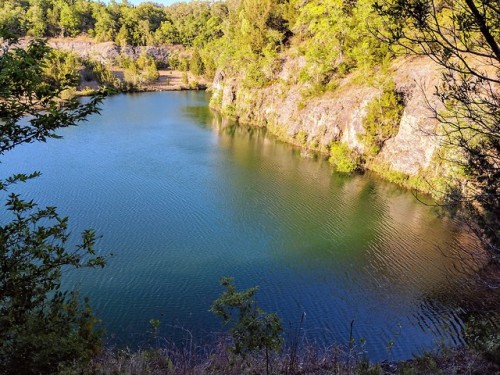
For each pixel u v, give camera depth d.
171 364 9.14
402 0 5.41
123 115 76.75
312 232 31.20
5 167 43.41
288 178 43.88
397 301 22.52
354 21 55.75
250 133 66.69
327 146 53.88
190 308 21.72
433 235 30.47
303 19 68.12
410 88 45.31
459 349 11.11
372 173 45.69
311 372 9.16
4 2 129.75
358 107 49.88
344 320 20.94
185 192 38.66
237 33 91.94
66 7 154.88
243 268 26.02
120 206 34.59
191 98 103.44
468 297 21.84
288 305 22.23
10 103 5.41
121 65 139.00
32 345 5.51
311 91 61.00
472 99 6.87
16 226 5.68
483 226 8.55
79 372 6.39
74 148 52.31
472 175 7.68
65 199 35.41
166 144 56.59
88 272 24.64
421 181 39.19
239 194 38.75
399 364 10.07
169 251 27.80
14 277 5.47
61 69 74.69
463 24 5.34
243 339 6.85
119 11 170.50
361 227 32.09
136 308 21.47
